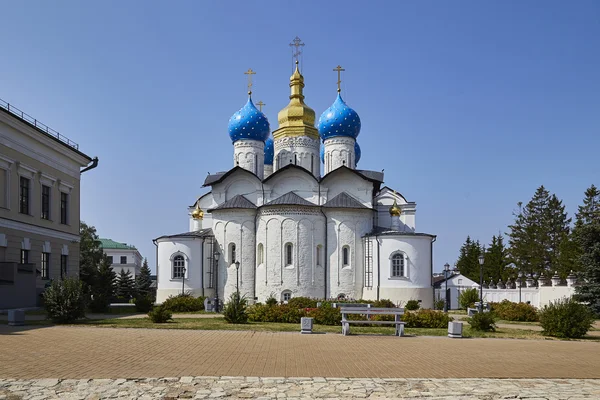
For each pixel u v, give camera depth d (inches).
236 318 1127.6
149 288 3727.9
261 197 2204.7
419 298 2005.4
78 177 1878.7
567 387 502.3
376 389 479.5
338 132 2361.0
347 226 2081.7
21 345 704.4
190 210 2504.9
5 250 1416.1
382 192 2386.8
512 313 1376.7
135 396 442.3
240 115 2393.0
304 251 2022.6
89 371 533.0
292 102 2522.1
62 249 1740.9
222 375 525.3
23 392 448.1
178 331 919.7
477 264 3671.3
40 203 1608.0
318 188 2196.1
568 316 968.3
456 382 512.7
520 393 476.1
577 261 1644.9
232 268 2106.3
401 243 2021.4
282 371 553.9
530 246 3378.4
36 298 1487.5
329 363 610.9
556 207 3417.8
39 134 1568.7
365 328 1037.8
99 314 1473.9
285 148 2469.2
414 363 621.9
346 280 2054.6
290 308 1191.6
